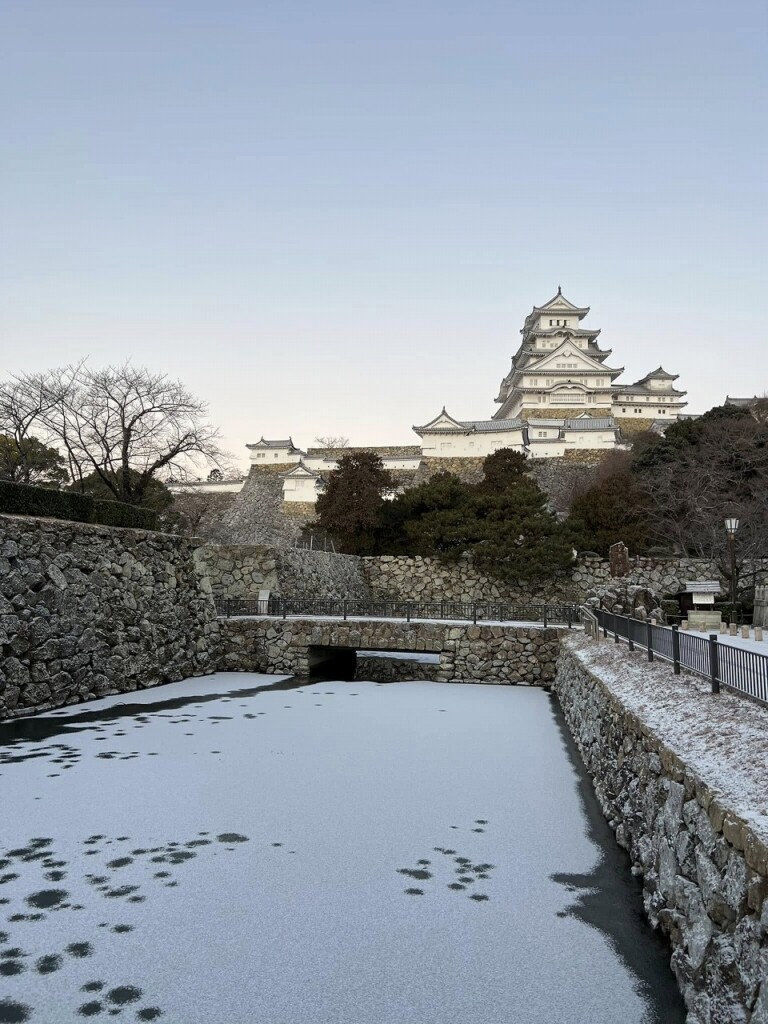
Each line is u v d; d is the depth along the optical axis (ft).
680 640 29.43
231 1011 14.14
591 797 29.91
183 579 64.64
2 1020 13.65
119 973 15.47
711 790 14.57
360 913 18.62
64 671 47.75
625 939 17.52
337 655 76.79
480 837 24.70
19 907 18.57
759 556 100.48
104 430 98.63
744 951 11.76
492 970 15.94
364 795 29.17
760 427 129.39
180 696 53.11
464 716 47.70
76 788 29.07
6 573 43.16
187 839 23.75
